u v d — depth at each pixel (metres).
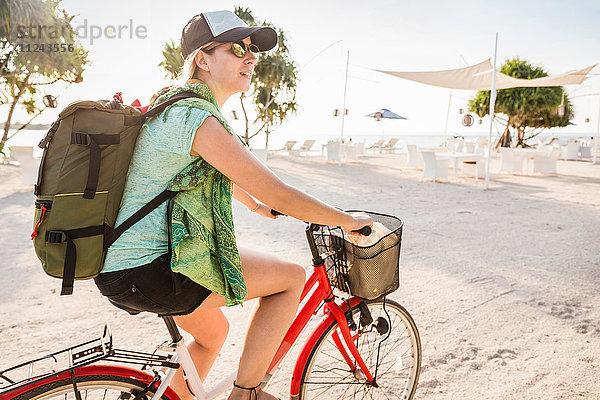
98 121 1.22
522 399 2.53
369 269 1.76
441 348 3.09
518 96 27.27
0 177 11.52
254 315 1.65
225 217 1.42
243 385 1.60
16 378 2.61
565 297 4.03
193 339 1.92
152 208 1.32
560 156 23.86
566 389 2.63
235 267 1.43
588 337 3.28
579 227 6.89
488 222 7.17
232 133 1.32
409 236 6.19
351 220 1.62
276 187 1.38
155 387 1.46
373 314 2.51
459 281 4.41
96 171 1.21
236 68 1.45
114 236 1.28
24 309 3.59
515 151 14.96
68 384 1.35
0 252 5.12
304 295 1.88
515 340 3.22
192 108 1.29
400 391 2.55
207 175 1.37
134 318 3.48
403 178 13.00
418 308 3.75
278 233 6.21
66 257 1.20
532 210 8.27
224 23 1.42
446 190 10.70
